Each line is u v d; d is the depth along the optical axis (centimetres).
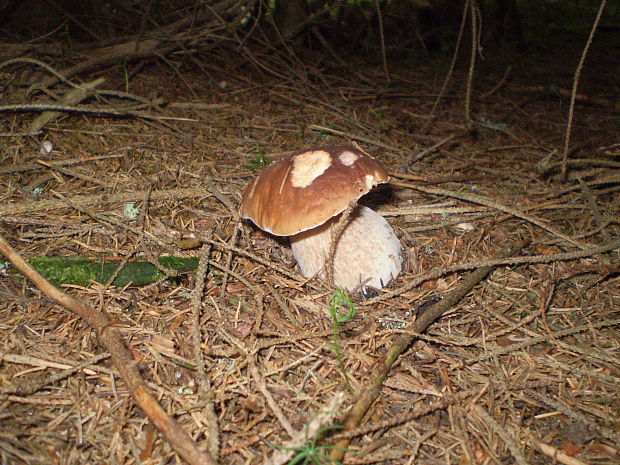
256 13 94
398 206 52
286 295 40
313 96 79
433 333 37
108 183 50
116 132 60
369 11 107
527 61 111
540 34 138
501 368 35
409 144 67
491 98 87
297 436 26
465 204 53
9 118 59
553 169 61
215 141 62
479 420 31
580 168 61
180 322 36
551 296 40
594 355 35
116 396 31
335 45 103
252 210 37
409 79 92
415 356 35
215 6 84
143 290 39
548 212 53
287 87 80
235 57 87
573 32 141
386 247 41
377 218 42
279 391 32
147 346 34
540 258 41
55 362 32
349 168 36
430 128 73
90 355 33
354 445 29
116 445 28
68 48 75
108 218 44
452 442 30
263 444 29
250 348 34
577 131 75
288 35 89
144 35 79
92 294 38
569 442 30
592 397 33
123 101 68
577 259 45
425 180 55
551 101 89
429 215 51
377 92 83
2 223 43
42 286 35
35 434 28
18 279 38
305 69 84
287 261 44
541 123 78
